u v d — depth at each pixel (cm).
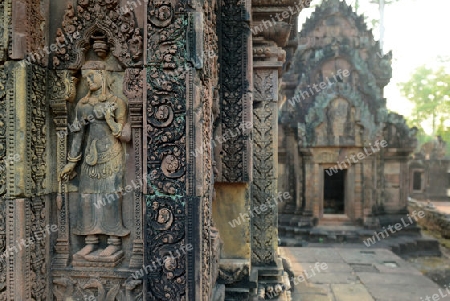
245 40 485
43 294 322
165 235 296
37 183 313
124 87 308
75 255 327
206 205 327
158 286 298
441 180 2241
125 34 311
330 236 1435
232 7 485
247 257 514
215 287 439
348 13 1683
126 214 326
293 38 762
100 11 316
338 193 1827
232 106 488
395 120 1584
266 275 579
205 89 328
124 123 318
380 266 810
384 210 1579
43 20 320
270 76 596
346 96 1505
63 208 330
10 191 299
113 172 322
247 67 485
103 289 321
